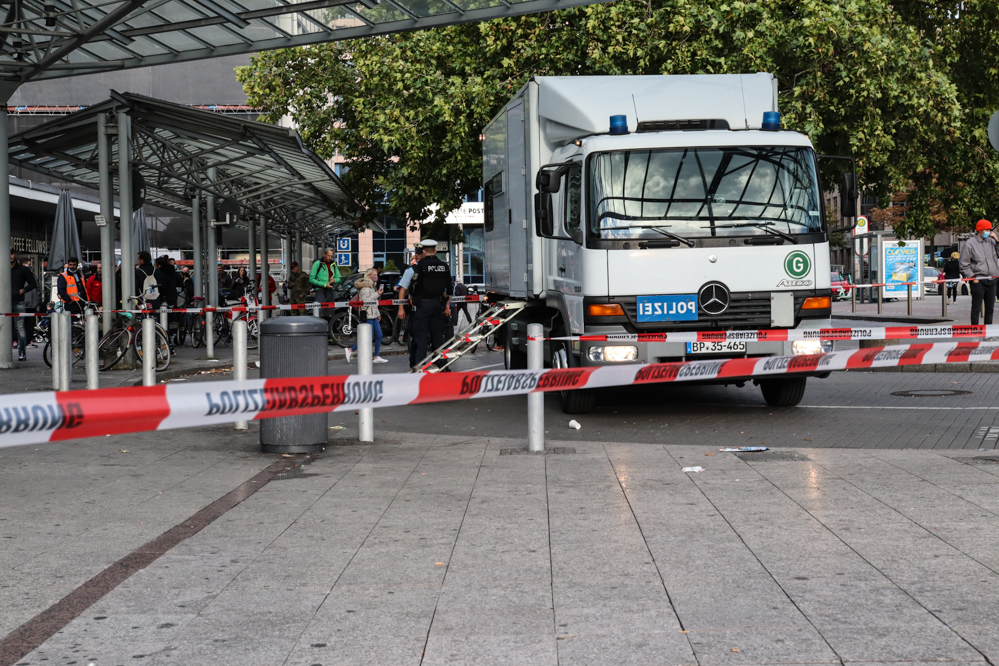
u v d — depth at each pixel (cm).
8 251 1772
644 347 1073
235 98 5647
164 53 1622
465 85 2294
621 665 376
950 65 2588
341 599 463
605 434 1034
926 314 2844
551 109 1193
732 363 797
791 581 476
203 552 547
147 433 991
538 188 1121
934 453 820
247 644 407
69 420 366
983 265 1880
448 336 2278
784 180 1112
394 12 1466
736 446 921
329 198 2947
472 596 464
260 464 820
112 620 437
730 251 1086
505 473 766
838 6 2130
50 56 1520
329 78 2805
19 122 5606
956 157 2522
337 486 725
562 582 483
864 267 4400
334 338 2431
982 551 520
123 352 1736
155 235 5147
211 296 2484
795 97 2125
